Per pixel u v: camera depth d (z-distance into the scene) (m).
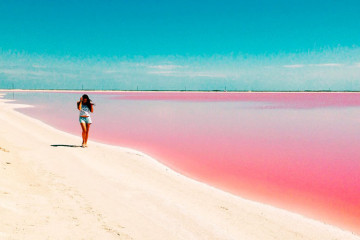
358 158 9.74
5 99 52.62
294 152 10.61
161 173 7.38
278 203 5.91
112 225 4.02
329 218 5.29
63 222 3.86
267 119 21.72
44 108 30.28
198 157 9.66
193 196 5.74
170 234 3.99
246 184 7.04
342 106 37.47
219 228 4.35
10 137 9.68
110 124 18.14
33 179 5.50
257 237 4.21
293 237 4.35
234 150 10.90
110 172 6.76
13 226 3.46
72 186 5.39
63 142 10.36
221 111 28.75
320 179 7.51
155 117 22.56
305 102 48.94
